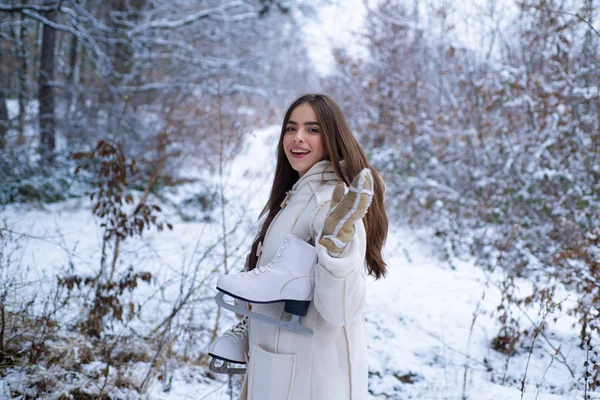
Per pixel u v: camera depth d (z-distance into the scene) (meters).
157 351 3.60
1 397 2.80
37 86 11.66
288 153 2.02
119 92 11.54
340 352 1.82
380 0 11.16
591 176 6.86
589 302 3.99
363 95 10.80
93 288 4.24
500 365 3.93
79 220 7.95
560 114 7.22
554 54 7.32
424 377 3.80
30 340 3.32
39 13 10.60
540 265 5.83
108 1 12.74
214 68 13.05
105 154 4.20
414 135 8.97
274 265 1.73
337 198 1.60
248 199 5.77
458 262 6.65
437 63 10.00
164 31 13.14
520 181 7.28
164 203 9.25
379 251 1.99
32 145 10.84
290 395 1.78
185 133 11.14
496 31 9.03
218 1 13.41
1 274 3.77
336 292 1.58
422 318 4.84
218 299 1.80
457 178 8.33
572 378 3.57
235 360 2.04
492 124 7.91
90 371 3.26
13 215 7.77
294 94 17.97
